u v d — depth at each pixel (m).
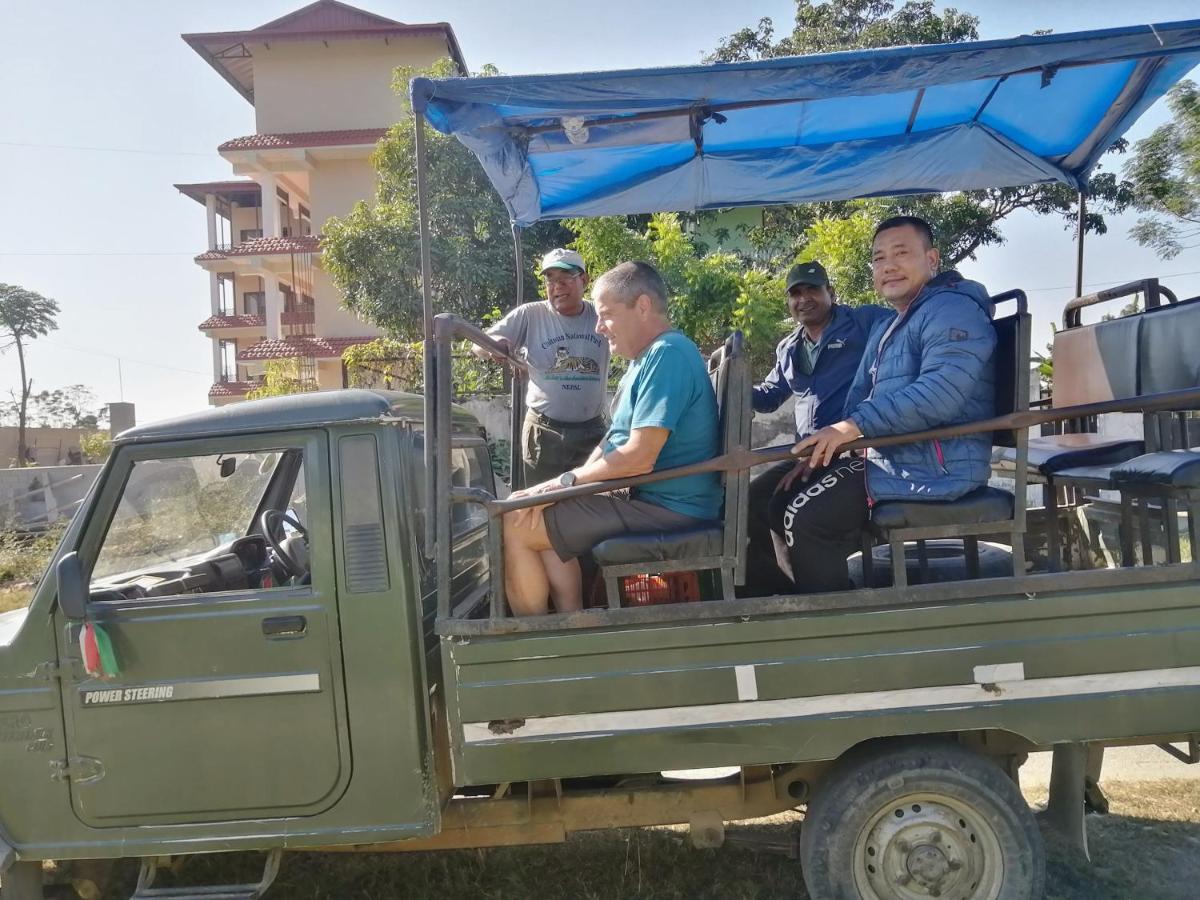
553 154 4.01
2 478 13.20
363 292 12.72
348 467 2.78
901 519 2.75
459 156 12.90
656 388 2.77
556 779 2.91
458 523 3.53
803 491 3.02
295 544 3.38
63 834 2.79
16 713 2.78
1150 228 9.22
